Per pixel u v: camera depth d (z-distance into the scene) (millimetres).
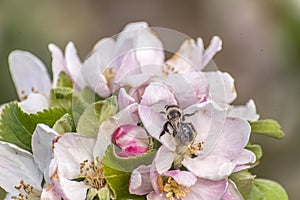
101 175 366
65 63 408
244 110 402
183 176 359
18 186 379
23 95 424
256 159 388
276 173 744
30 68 424
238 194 367
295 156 750
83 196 364
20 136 382
